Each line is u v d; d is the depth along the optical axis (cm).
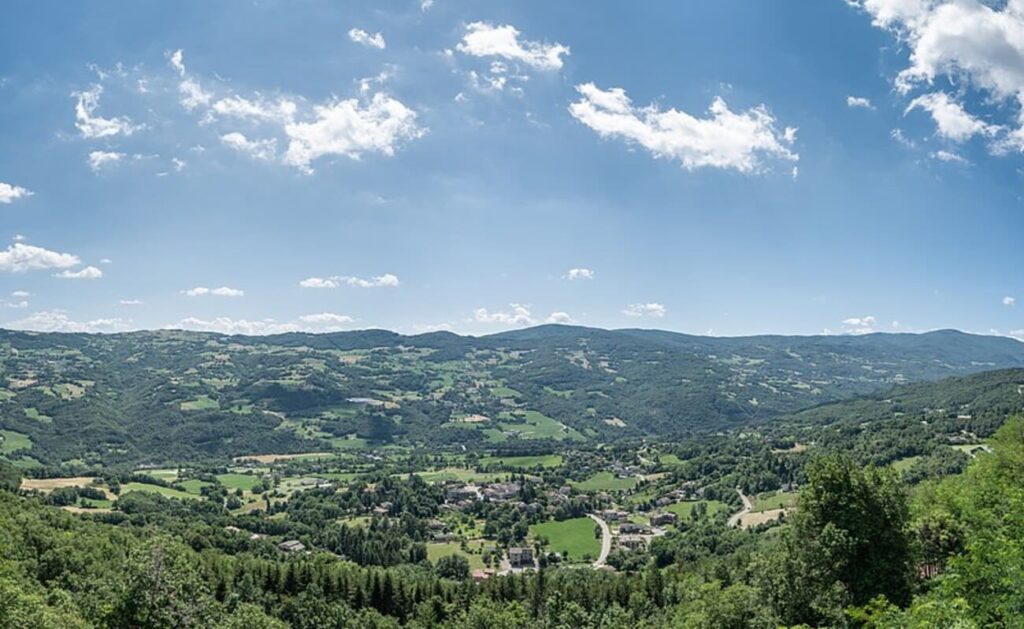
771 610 3691
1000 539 2162
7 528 8806
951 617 1995
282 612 10406
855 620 3247
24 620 4022
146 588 2848
